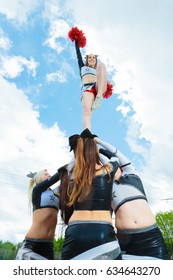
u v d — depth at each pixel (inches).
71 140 132.3
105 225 114.0
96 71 199.8
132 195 145.3
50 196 153.9
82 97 193.6
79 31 227.6
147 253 137.3
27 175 166.6
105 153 147.7
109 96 217.9
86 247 111.3
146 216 142.3
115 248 113.1
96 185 118.0
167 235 1068.5
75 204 118.5
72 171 126.6
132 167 153.9
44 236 153.7
